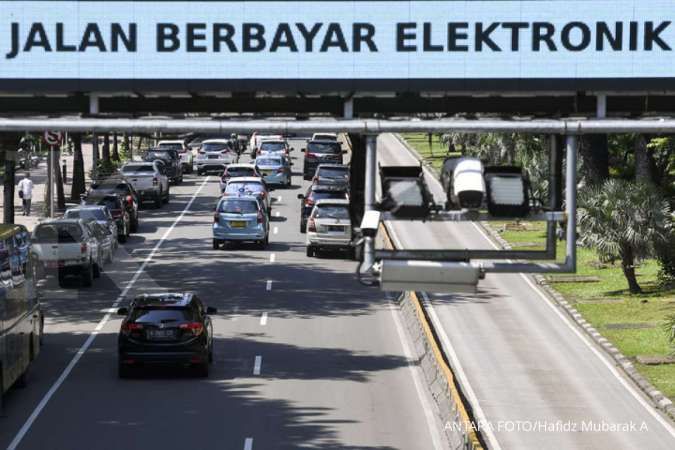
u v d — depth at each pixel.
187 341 87.00
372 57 47.84
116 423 76.38
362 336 104.62
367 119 45.31
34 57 47.97
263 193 182.12
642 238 127.00
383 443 72.25
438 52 47.78
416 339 101.62
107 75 48.06
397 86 47.88
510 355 102.69
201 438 72.88
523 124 45.06
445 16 47.75
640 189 129.38
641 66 47.88
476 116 49.50
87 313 113.12
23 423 76.50
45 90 48.06
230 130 44.81
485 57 47.88
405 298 117.31
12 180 141.25
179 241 162.00
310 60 47.84
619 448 75.69
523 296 129.75
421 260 45.53
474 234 175.25
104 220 144.25
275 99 50.97
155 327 86.75
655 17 47.75
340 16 47.69
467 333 111.12
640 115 50.78
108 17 47.91
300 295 123.44
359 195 51.41
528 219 46.16
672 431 80.12
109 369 91.69
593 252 153.38
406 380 89.00
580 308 122.44
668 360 99.12
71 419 77.44
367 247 45.62
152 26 47.88
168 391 84.81
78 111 50.97
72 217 140.88
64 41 47.94
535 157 176.50
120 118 46.28
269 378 88.88
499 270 45.53
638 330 111.31
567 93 49.12
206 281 130.62
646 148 181.12
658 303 123.31
